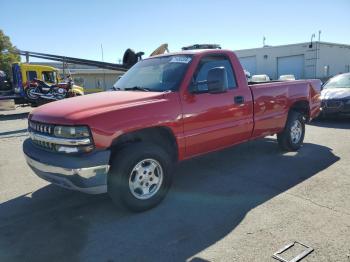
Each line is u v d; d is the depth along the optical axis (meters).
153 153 3.94
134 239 3.37
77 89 19.59
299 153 6.36
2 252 3.21
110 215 3.94
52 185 5.09
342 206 3.92
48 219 3.90
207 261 2.94
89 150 3.49
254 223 3.58
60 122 3.54
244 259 2.93
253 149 6.80
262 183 4.81
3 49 39.38
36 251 3.22
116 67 14.44
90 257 3.09
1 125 12.85
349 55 42.88
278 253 3.00
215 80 4.19
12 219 3.93
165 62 4.81
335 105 9.67
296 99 6.19
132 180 3.84
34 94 18.48
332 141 7.32
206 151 4.70
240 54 40.88
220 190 4.61
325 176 4.97
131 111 3.74
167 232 3.48
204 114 4.46
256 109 5.29
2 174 5.71
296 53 36.22
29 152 3.96
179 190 4.66
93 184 3.50
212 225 3.59
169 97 4.11
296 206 3.96
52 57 15.36
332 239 3.20
